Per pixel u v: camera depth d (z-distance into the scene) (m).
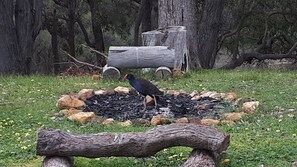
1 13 15.98
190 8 15.84
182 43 12.55
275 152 6.40
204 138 5.70
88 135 5.89
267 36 25.16
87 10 26.17
